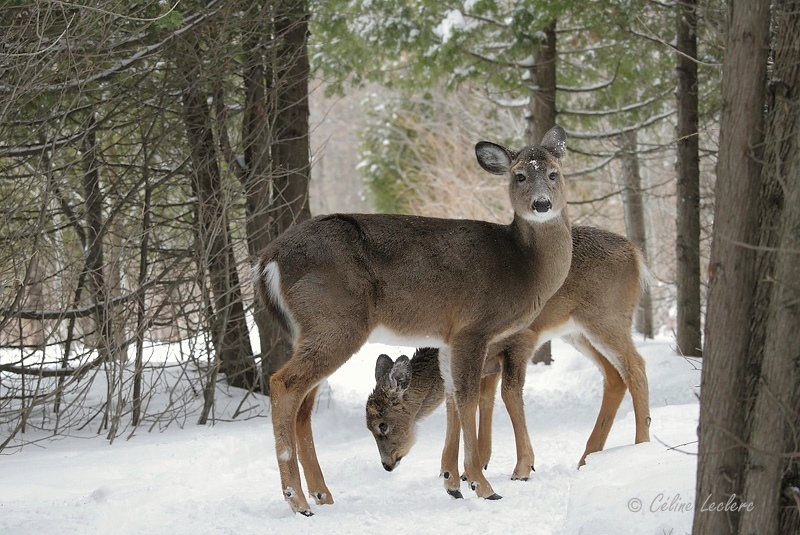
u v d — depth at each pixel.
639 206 18.30
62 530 5.45
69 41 7.78
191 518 5.92
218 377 11.45
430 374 7.77
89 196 9.66
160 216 10.25
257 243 10.84
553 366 13.40
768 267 3.85
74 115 10.04
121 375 8.99
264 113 10.37
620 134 14.83
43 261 11.00
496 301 6.66
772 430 3.73
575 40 14.34
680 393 10.82
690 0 11.70
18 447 8.50
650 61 14.14
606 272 7.73
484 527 5.50
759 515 3.77
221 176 10.12
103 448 8.40
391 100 27.56
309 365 6.28
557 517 5.65
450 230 6.75
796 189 3.68
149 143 10.45
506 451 8.59
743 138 3.87
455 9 13.37
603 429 7.73
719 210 3.95
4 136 8.91
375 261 6.54
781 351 3.70
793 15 3.86
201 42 10.68
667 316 27.00
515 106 15.84
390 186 26.89
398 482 7.35
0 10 8.00
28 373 9.49
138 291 9.48
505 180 26.09
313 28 13.59
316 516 6.00
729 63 3.93
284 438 6.15
